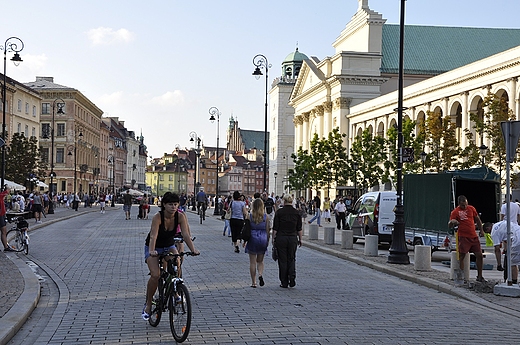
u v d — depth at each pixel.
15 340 8.94
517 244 14.07
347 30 95.31
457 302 12.74
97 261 19.12
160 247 9.44
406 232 24.89
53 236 29.77
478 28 92.62
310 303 12.08
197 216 63.16
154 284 9.43
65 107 100.12
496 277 16.62
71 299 12.32
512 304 12.36
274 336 9.06
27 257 20.20
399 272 16.88
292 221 14.09
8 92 74.38
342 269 18.47
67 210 70.69
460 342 9.00
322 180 62.28
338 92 88.19
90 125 116.12
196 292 13.28
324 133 94.31
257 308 11.42
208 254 21.95
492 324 10.47
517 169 43.00
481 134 42.03
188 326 8.32
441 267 19.30
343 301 12.43
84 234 31.47
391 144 56.25
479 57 89.44
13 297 11.75
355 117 84.44
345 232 24.30
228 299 12.39
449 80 61.19
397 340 9.01
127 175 164.00
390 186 69.00
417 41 90.56
